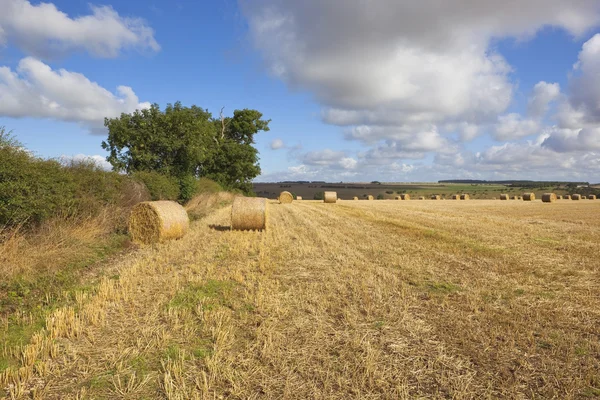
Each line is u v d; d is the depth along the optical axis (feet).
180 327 18.42
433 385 13.60
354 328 18.45
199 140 89.04
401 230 53.57
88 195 43.86
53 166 38.37
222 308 21.06
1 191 29.43
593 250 37.86
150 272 29.09
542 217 75.97
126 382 13.83
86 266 31.22
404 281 26.78
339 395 12.94
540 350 16.14
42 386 13.58
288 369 14.58
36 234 33.47
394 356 15.65
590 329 18.28
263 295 23.30
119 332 17.98
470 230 53.36
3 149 31.30
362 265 31.35
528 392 13.14
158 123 84.74
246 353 15.83
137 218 44.39
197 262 32.91
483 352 15.90
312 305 21.53
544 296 23.22
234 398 12.83
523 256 35.01
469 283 26.07
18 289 23.85
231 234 50.26
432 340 17.11
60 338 17.40
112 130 82.38
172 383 13.50
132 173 63.41
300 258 34.63
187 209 80.28
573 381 13.74
